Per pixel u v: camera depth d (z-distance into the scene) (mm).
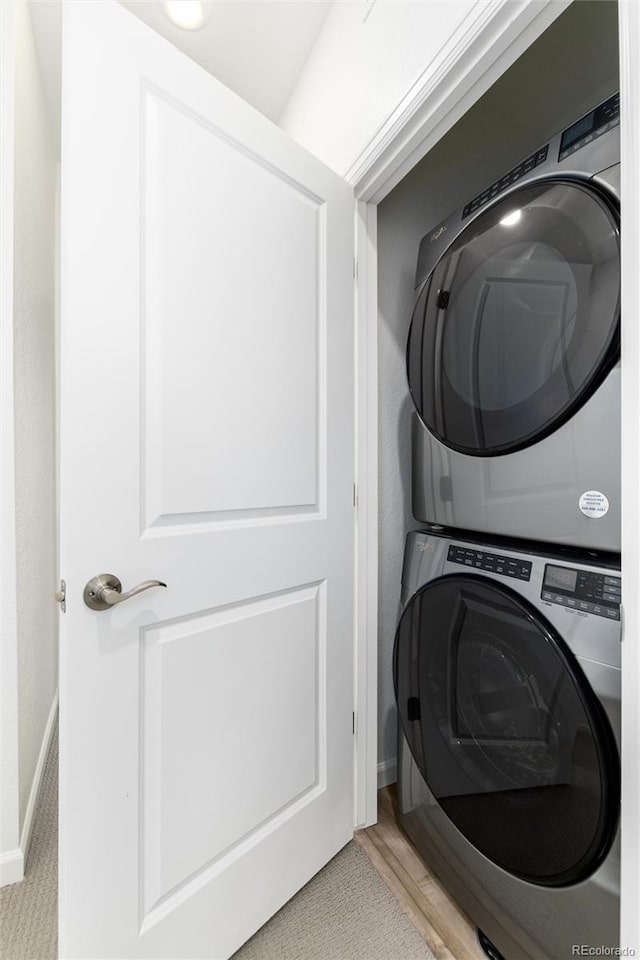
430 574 1186
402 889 1213
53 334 2096
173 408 935
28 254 1459
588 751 768
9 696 1256
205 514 999
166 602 921
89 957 807
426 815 1229
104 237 828
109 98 831
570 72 1534
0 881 1239
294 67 1637
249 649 1086
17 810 1269
